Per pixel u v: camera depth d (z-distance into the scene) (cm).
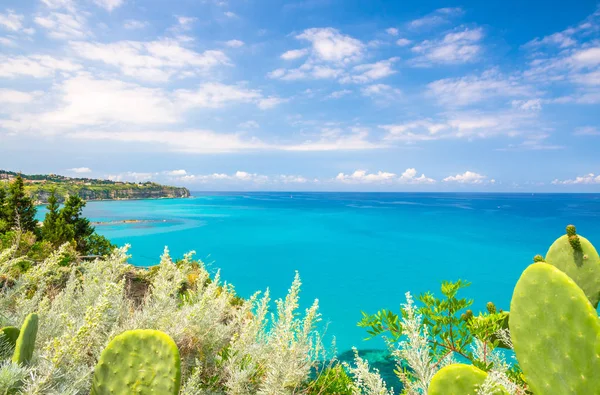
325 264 3133
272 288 2278
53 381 245
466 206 15862
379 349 1175
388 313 280
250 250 3884
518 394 250
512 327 237
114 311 345
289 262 3195
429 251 3875
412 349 262
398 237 5091
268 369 335
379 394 272
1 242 1051
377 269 2939
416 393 269
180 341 342
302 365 326
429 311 281
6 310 387
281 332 330
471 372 218
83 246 1944
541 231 5891
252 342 374
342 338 1319
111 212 11081
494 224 7169
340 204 17712
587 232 5891
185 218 8644
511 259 3419
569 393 209
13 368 218
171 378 247
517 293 236
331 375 391
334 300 2017
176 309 425
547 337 219
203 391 319
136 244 4225
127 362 252
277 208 13762
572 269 348
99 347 307
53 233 1916
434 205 16812
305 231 5841
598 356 202
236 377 312
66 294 416
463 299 278
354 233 5578
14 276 488
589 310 208
